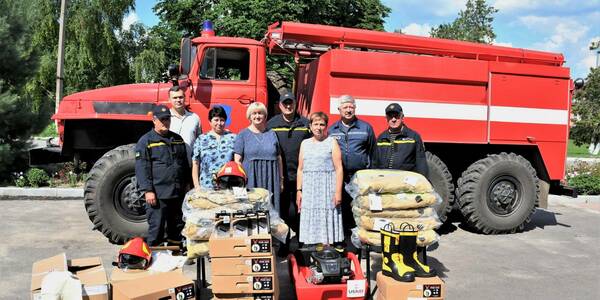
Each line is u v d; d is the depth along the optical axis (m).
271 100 7.08
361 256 5.57
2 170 10.11
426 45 6.69
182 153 4.91
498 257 5.97
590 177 10.97
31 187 9.02
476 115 6.71
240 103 6.30
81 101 6.26
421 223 4.50
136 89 6.35
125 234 5.91
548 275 5.33
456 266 5.58
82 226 6.80
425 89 6.50
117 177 5.86
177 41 19.03
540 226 7.79
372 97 6.32
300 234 4.80
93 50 29.95
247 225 3.91
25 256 5.43
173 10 16.67
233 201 4.11
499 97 6.77
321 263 4.02
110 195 5.86
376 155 5.27
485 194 6.89
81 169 7.41
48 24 28.83
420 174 4.89
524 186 7.01
